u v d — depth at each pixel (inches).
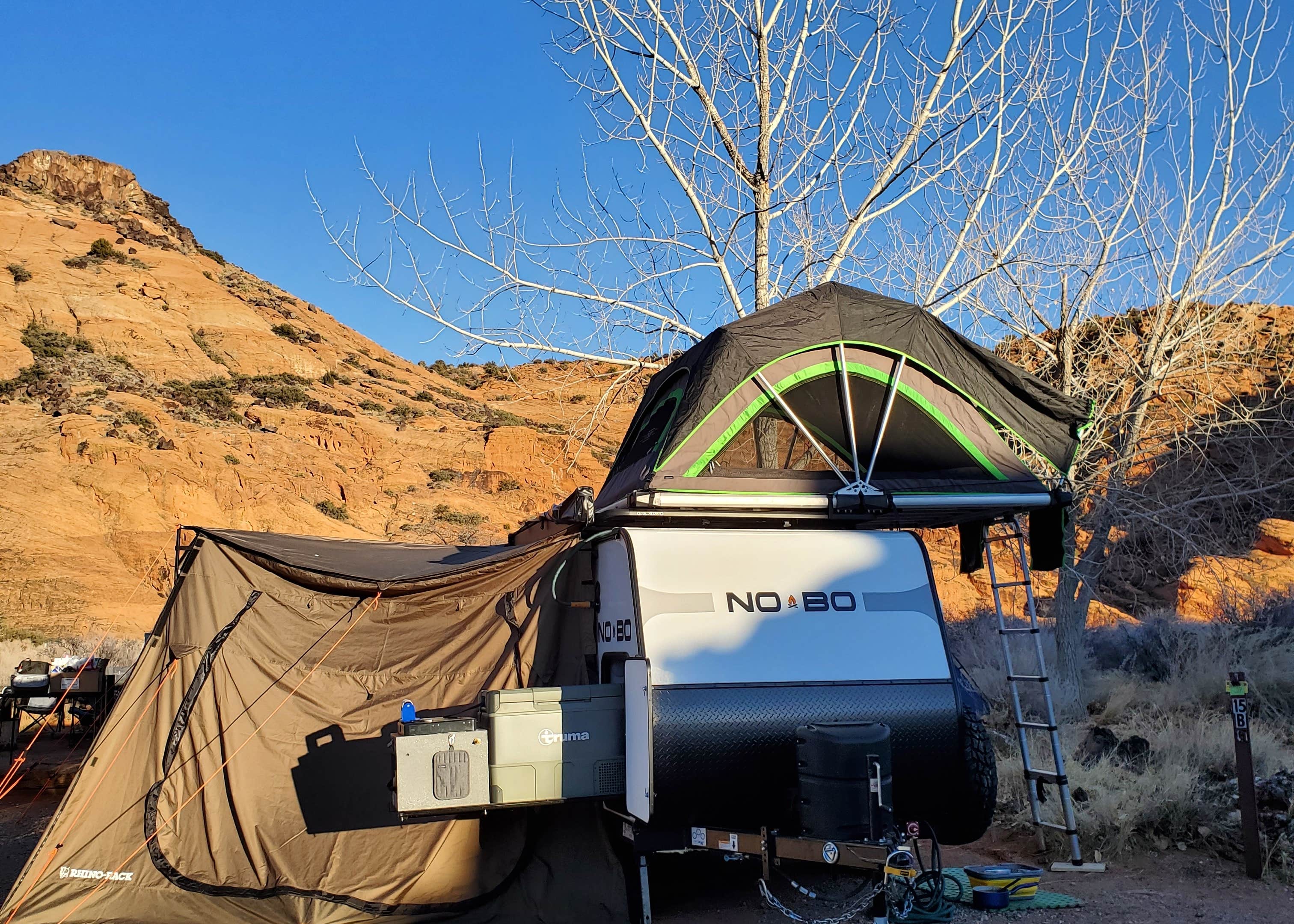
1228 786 287.0
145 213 4136.3
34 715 452.4
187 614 249.0
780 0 391.9
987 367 261.6
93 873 223.8
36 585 1497.3
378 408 3006.9
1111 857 260.1
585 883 231.3
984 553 303.9
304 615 255.3
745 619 218.4
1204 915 213.0
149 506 1930.4
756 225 398.9
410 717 209.8
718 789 204.2
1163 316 435.5
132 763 237.3
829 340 248.7
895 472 252.7
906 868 189.2
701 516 237.9
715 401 237.3
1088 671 455.5
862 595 228.2
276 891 226.2
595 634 254.7
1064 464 263.3
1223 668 420.5
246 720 242.8
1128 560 495.5
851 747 193.3
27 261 3043.8
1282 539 1020.5
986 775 225.8
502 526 2381.9
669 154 398.0
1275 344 465.7
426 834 237.8
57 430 2073.1
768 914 225.0
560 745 214.2
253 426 2529.5
